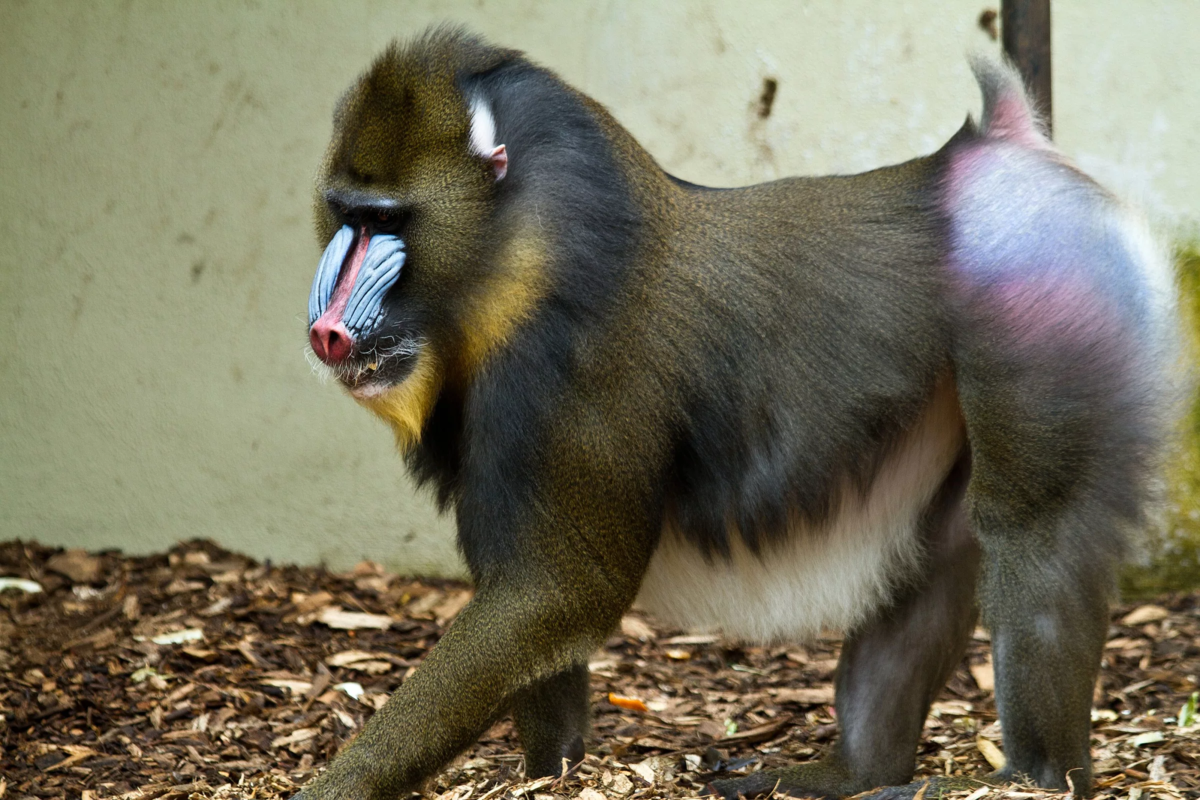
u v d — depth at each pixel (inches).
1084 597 481.4
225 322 927.0
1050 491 479.8
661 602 545.0
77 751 608.7
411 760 465.4
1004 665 485.1
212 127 915.4
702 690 712.4
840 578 529.3
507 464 471.2
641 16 865.5
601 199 473.1
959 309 488.7
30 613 831.1
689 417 488.7
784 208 509.0
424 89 472.4
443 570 903.1
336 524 919.0
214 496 942.4
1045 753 485.1
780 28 853.8
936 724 645.9
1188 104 823.7
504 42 875.4
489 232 466.3
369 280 463.8
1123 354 481.4
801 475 501.7
